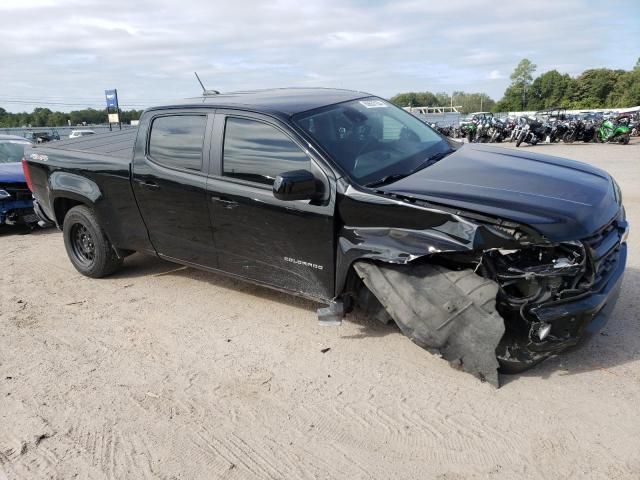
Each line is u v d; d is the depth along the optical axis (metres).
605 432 2.83
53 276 5.90
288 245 3.89
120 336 4.31
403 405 3.18
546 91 99.56
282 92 4.84
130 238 5.11
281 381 3.52
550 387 3.24
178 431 3.08
